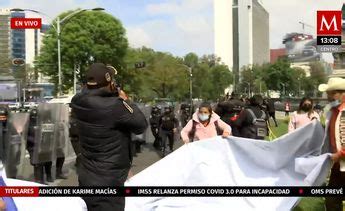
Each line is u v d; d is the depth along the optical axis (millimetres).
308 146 7211
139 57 87750
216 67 124688
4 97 61188
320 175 5941
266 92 134375
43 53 67312
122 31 70938
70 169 12812
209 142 7574
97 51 66938
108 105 4305
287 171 7258
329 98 5980
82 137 4387
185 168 7473
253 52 189125
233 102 10438
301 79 127500
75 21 66688
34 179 10570
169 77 100062
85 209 4223
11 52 107562
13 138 9469
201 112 8727
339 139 5738
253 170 7406
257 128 10312
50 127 10586
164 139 16312
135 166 13633
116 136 4359
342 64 70750
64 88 68875
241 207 6480
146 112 20484
